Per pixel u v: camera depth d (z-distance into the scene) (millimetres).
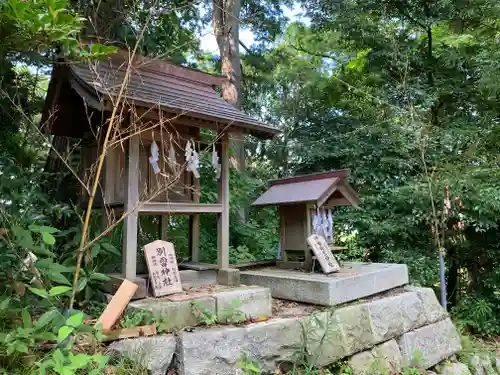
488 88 6145
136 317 2586
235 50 7496
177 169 3484
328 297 3357
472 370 4141
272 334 2863
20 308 2402
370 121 7141
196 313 2830
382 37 6926
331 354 3072
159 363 2439
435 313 4246
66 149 4012
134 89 3133
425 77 7086
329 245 4363
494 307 6043
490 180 5973
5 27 2180
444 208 5938
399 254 6059
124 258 3070
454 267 6918
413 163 6410
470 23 7113
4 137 4137
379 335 3504
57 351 1838
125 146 3121
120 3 4539
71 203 3689
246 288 3299
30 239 2449
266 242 6031
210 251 5227
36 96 4484
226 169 3627
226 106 3814
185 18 6863
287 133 8445
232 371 2594
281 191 4434
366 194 6723
